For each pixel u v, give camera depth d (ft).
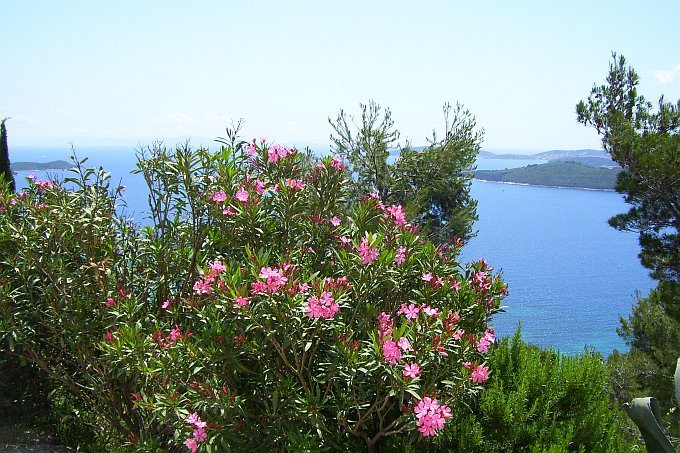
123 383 14.33
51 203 15.06
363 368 9.60
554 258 354.95
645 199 29.84
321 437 9.95
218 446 9.95
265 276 9.70
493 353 12.62
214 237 13.42
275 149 14.06
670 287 29.32
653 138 27.58
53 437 17.16
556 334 163.84
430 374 10.91
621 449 11.34
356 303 11.19
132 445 12.85
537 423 10.80
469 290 12.22
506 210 635.66
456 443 10.69
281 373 11.07
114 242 15.11
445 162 41.70
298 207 12.87
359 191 39.52
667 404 30.81
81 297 14.44
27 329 14.92
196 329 12.48
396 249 12.11
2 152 27.07
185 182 13.93
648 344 36.17
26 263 14.47
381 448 11.62
